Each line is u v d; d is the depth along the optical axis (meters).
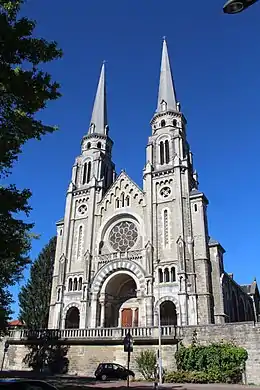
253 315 78.56
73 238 61.38
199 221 53.25
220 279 49.69
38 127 17.28
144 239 55.03
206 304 47.38
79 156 69.94
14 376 34.47
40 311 62.09
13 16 16.25
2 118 16.30
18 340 43.94
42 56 16.08
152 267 52.12
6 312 33.50
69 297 55.88
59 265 59.19
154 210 56.75
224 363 32.75
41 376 35.88
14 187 16.92
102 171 67.81
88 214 61.53
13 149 16.78
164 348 36.97
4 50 15.02
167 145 63.12
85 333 41.59
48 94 16.44
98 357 39.56
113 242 58.12
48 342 42.50
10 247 15.86
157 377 33.78
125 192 60.59
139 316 50.03
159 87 73.38
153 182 59.16
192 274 49.59
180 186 56.28
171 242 53.22
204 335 35.88
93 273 56.22
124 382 32.22
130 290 56.91
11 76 15.05
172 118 66.12
